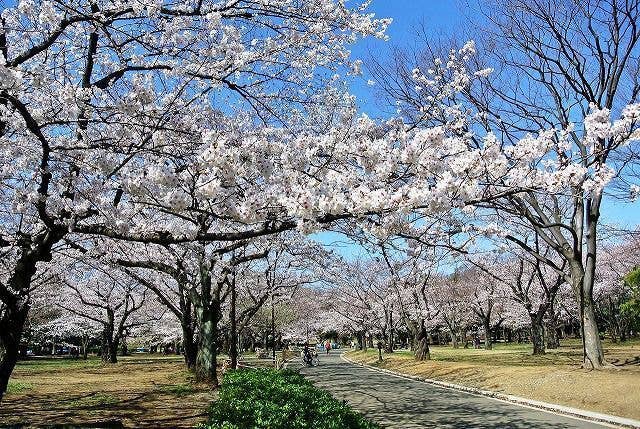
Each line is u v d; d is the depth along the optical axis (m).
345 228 6.48
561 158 5.21
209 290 15.99
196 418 10.04
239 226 8.09
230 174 4.46
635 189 6.00
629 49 14.94
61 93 5.64
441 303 41.31
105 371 24.70
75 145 5.67
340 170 5.29
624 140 4.91
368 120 5.48
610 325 41.78
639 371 13.45
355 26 7.05
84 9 6.10
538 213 16.11
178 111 6.16
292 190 4.70
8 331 6.03
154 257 14.33
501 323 48.47
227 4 6.46
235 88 6.46
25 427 7.02
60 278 15.49
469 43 11.02
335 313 50.84
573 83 15.35
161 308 32.91
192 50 6.45
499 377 16.41
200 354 15.85
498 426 9.56
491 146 4.65
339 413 7.05
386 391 16.20
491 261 33.78
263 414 6.78
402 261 25.69
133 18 6.03
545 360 22.69
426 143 4.73
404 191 4.51
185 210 4.63
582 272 15.59
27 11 5.17
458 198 4.73
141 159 6.63
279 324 43.41
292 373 12.90
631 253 32.31
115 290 30.23
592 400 11.43
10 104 5.59
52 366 30.20
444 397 14.31
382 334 39.91
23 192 5.67
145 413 10.83
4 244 6.23
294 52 7.38
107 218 5.59
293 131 7.71
